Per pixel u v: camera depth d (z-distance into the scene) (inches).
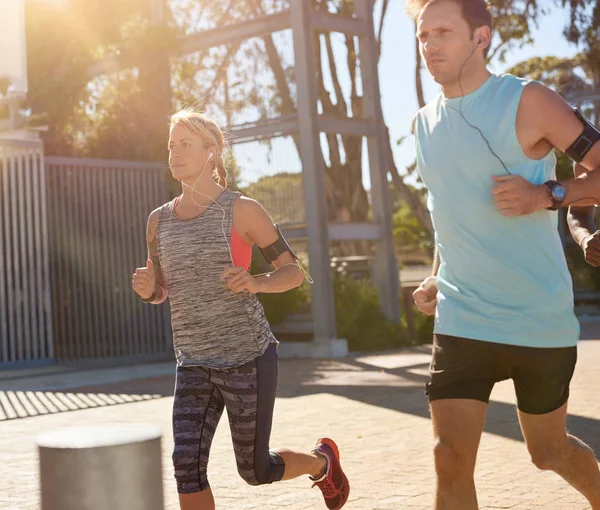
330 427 304.3
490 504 191.5
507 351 128.1
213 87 647.1
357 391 399.9
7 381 483.5
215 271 144.7
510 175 124.4
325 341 584.4
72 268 573.6
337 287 641.0
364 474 228.2
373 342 621.9
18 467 251.8
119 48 661.3
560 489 202.8
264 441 148.2
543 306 128.6
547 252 129.5
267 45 618.2
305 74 599.5
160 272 157.6
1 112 569.6
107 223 591.5
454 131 130.6
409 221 2103.8
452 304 131.6
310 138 595.8
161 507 90.9
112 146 655.8
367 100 645.3
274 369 148.0
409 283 831.7
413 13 137.9
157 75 651.5
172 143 148.9
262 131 622.8
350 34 633.6
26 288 547.5
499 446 257.0
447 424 129.8
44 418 349.4
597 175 125.7
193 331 145.9
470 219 129.8
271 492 212.1
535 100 126.1
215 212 146.5
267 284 143.6
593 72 863.7
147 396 406.0
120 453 87.2
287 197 613.0
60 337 570.6
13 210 543.8
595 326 741.3
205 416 146.9
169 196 626.2
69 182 573.9
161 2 657.0
